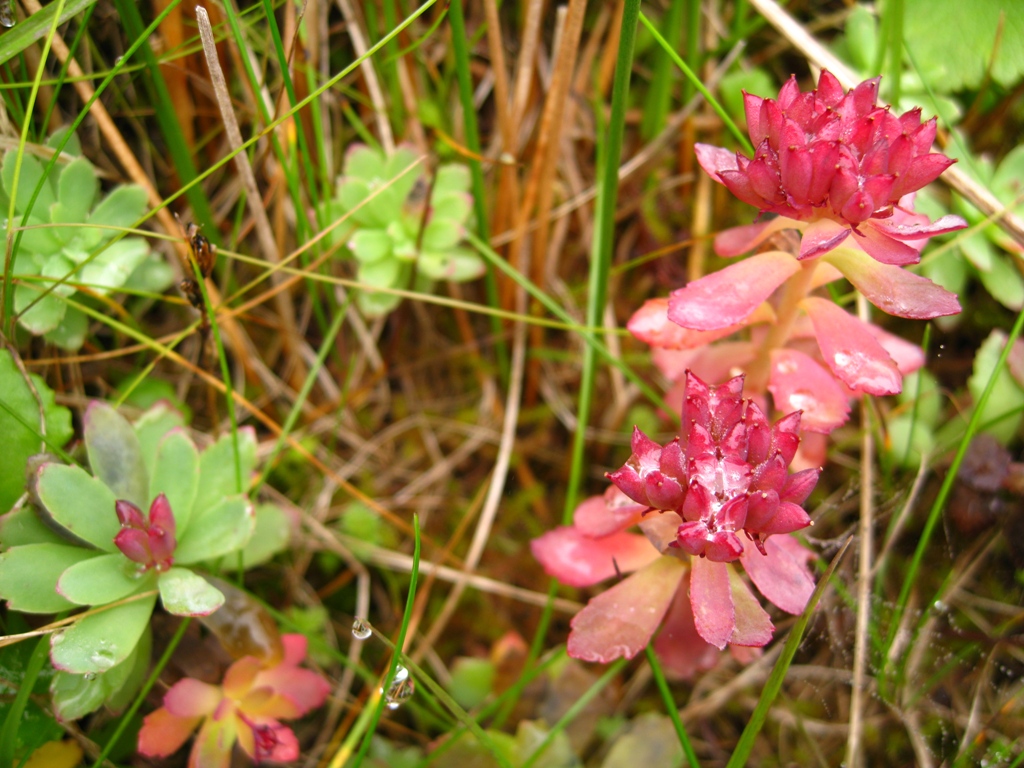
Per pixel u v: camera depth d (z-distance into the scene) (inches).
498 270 6.2
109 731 4.9
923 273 5.8
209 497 4.8
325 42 5.8
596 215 5.8
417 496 6.4
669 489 3.7
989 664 5.3
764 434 3.8
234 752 5.1
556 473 6.6
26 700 4.1
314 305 5.6
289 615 5.8
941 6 6.0
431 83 6.4
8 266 4.5
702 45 6.6
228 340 6.1
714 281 4.1
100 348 5.7
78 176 5.0
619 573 4.6
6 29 4.8
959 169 5.2
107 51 5.6
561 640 6.0
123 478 4.5
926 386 5.8
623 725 5.4
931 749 5.2
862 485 5.4
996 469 5.5
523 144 6.4
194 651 4.9
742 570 5.4
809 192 3.8
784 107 4.0
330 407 6.4
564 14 5.6
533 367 6.5
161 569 4.3
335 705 5.6
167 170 5.9
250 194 5.3
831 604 5.4
